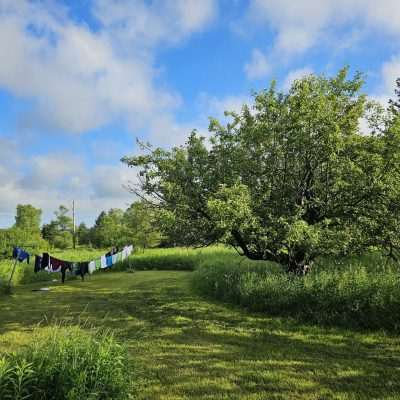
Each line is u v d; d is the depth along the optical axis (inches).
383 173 399.2
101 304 508.7
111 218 1930.4
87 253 1188.5
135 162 468.4
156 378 231.3
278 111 437.7
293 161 447.5
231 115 482.9
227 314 407.8
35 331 348.5
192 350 287.9
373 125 421.7
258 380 226.8
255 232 418.3
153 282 728.3
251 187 443.8
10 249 1253.1
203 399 201.6
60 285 730.8
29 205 2605.8
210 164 473.1
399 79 637.3
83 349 172.6
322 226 420.5
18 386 145.6
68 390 151.0
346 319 335.3
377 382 220.2
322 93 431.8
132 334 339.3
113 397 162.4
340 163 409.7
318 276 402.6
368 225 419.2
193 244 483.5
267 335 324.8
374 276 371.9
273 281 425.7
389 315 320.2
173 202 458.9
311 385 217.9
